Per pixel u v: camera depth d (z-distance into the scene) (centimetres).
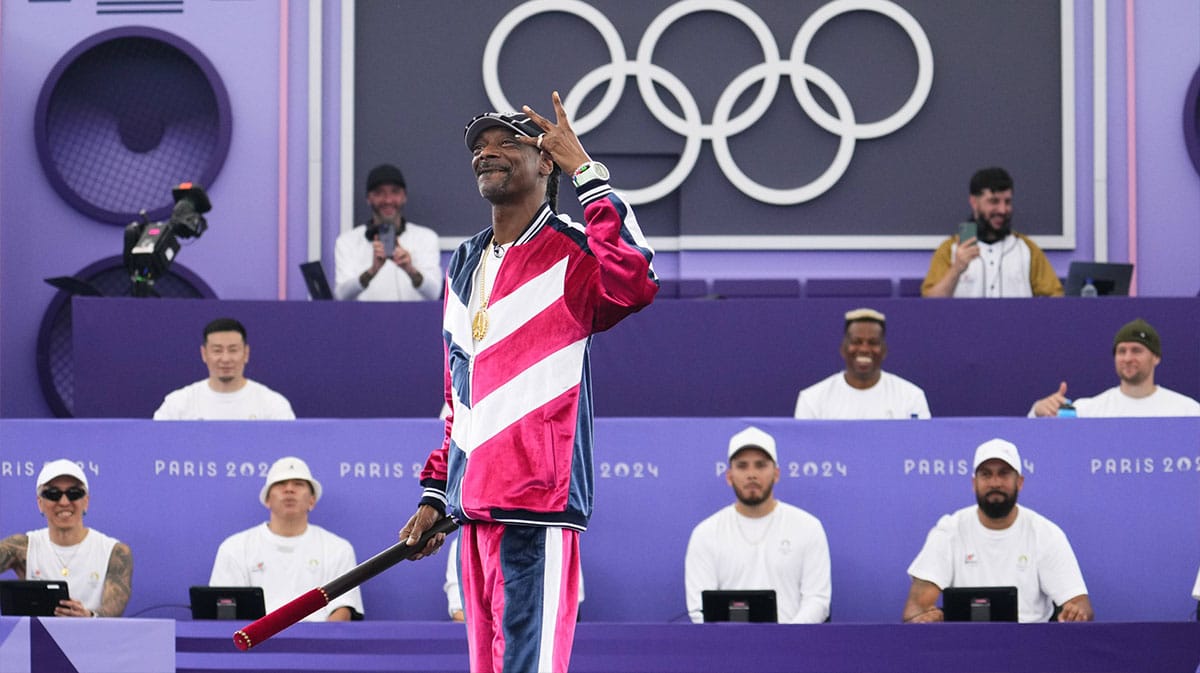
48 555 2191
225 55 3391
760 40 3388
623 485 2259
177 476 2247
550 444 1134
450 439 1191
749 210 3394
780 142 3403
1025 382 2742
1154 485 2223
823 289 3297
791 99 3403
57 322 3369
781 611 2162
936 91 3400
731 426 2262
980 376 2744
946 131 3397
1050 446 2230
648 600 2244
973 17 3397
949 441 2241
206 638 1848
